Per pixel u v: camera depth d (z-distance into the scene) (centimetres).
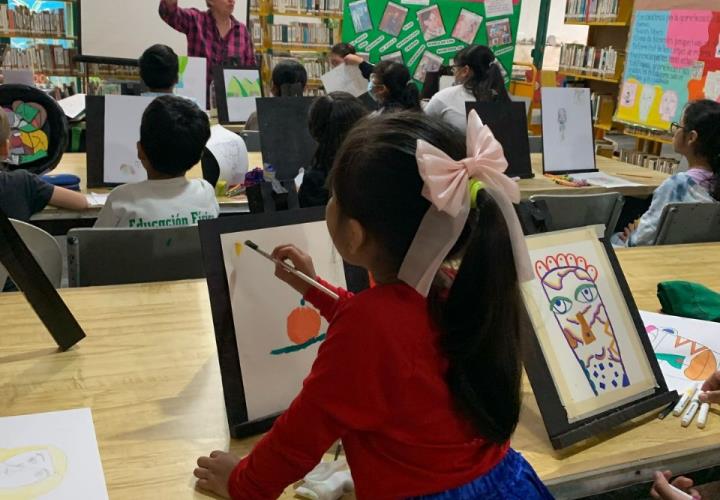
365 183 76
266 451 82
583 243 127
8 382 113
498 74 389
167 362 123
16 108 264
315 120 230
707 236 246
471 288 76
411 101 369
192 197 199
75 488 89
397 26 622
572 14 588
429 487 81
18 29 576
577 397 110
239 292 109
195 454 99
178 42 576
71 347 125
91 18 548
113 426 104
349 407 77
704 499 166
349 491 95
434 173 72
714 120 252
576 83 618
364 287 119
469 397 79
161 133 190
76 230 168
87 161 272
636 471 107
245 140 369
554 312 116
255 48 645
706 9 436
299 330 113
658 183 336
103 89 558
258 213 114
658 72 484
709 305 154
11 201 221
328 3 638
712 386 124
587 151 358
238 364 107
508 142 329
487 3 623
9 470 91
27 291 117
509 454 91
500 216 75
